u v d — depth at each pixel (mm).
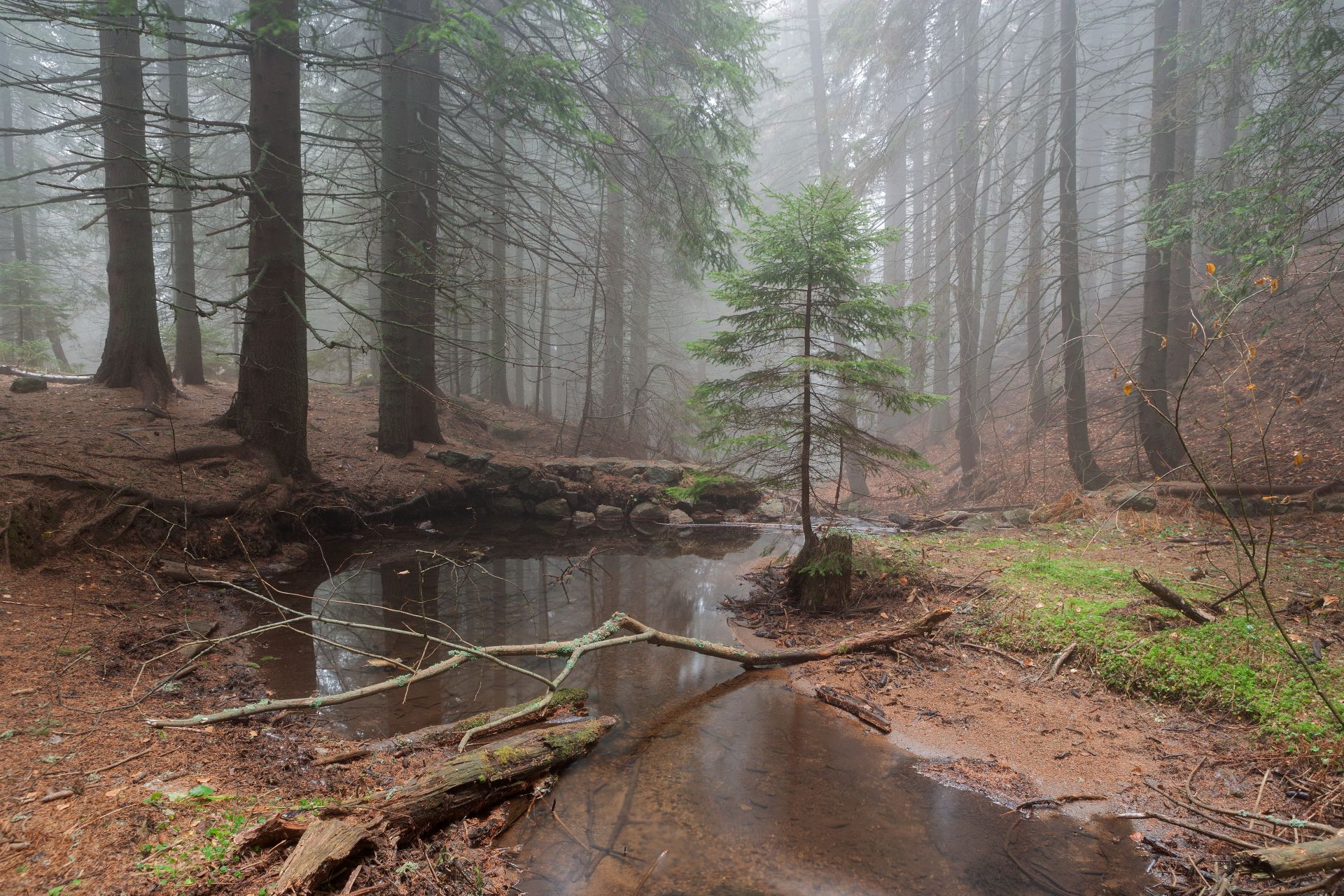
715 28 13836
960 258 16625
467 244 12273
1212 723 4426
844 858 3301
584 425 19375
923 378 16844
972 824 3596
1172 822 3340
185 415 10656
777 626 6922
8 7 7047
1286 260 7777
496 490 13172
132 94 10695
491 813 3611
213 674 4984
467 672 5648
